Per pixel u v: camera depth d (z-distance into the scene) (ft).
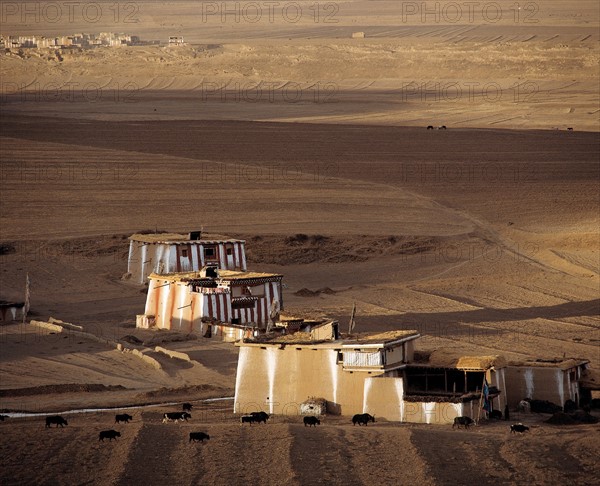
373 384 335.47
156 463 269.44
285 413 346.54
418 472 263.90
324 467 267.18
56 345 487.20
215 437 294.05
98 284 652.48
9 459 271.90
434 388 351.05
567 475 267.80
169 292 536.01
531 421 336.70
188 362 453.58
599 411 363.97
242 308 530.27
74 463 269.23
